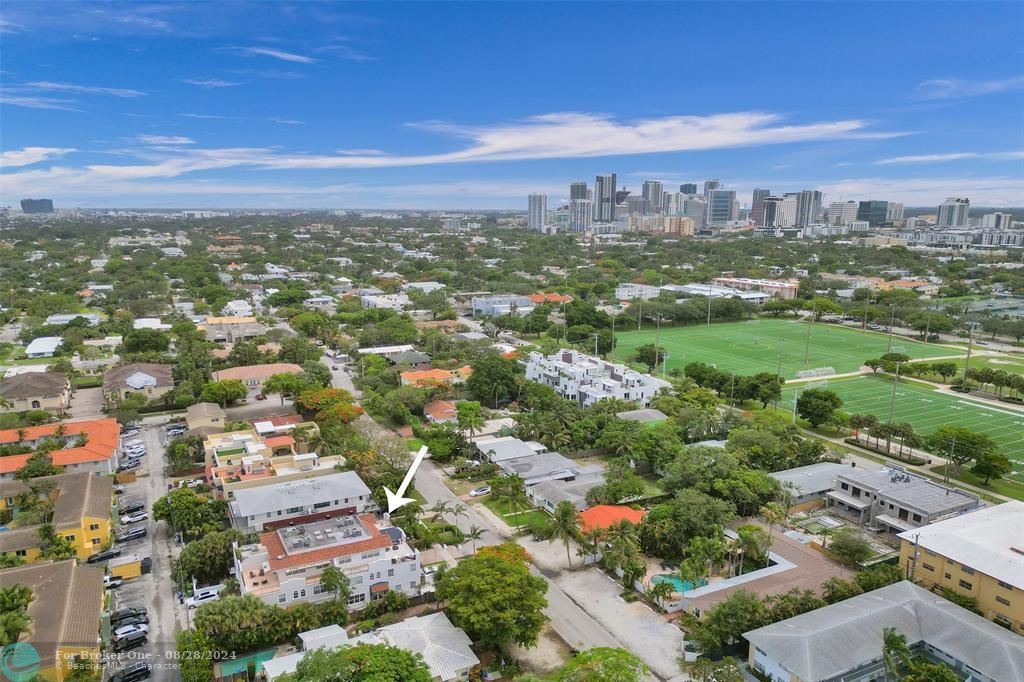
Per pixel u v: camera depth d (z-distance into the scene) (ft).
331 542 369.50
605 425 605.73
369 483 485.15
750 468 510.99
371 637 311.88
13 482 476.54
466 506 489.67
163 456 578.66
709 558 373.81
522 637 319.88
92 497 444.96
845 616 319.06
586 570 404.77
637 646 332.60
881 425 606.14
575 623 351.25
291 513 427.33
